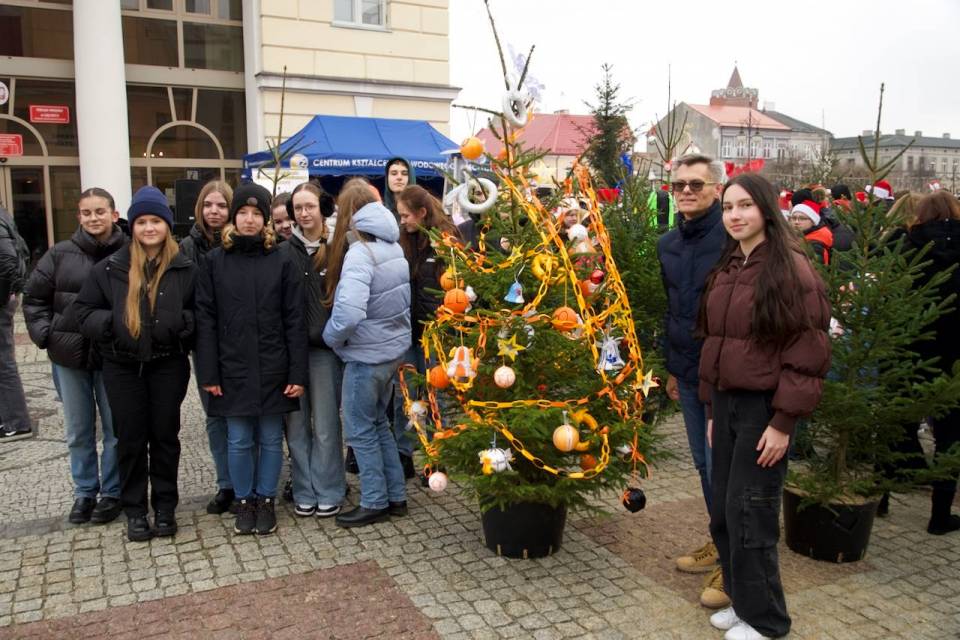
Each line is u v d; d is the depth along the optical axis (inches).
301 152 442.3
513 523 157.4
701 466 152.3
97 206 178.4
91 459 180.5
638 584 148.7
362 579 150.5
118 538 169.8
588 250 154.4
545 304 158.4
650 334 222.2
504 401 156.1
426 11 557.3
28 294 178.7
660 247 155.2
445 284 158.4
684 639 129.3
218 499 184.4
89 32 479.5
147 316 160.1
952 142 3213.6
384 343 171.6
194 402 290.7
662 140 269.6
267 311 167.6
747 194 118.6
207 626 133.0
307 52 522.9
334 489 181.9
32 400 295.6
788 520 163.3
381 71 547.5
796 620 134.6
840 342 154.3
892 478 166.4
